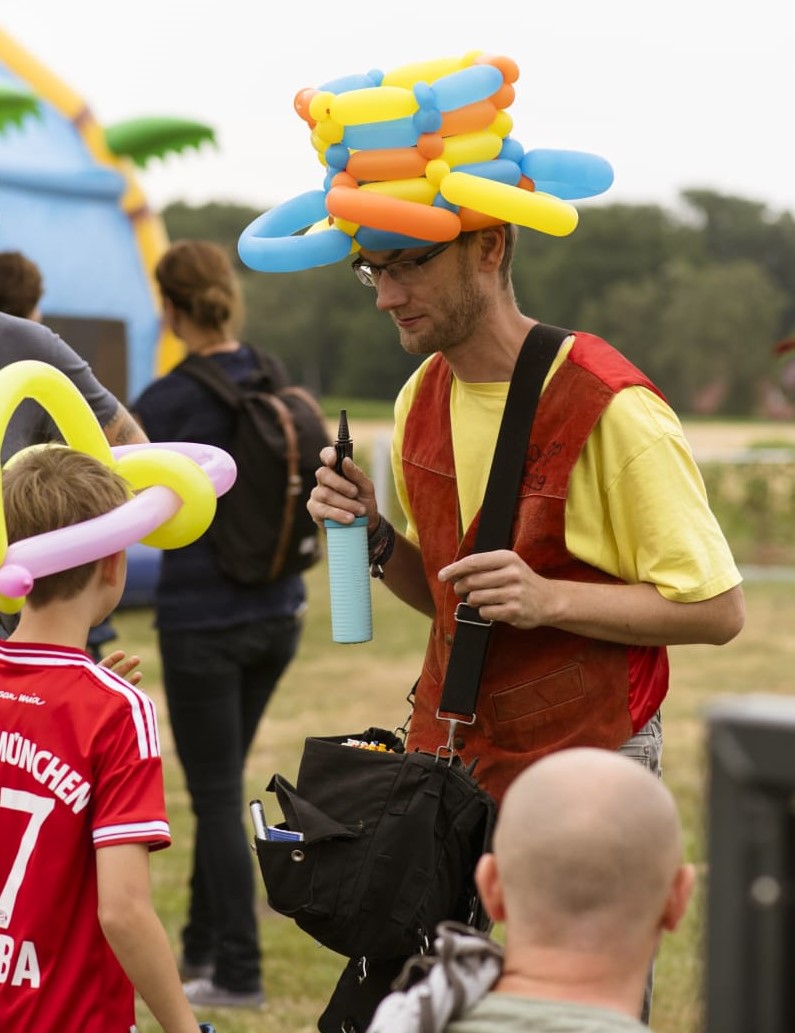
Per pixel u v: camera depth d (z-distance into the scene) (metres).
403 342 2.82
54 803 2.35
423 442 2.96
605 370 2.73
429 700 2.94
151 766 2.36
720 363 71.06
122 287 12.60
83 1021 2.36
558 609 2.65
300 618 4.65
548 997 1.81
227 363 4.55
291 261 2.78
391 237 2.70
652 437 2.69
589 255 75.19
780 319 73.81
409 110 2.68
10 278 4.31
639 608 2.68
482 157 2.74
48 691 2.39
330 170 2.79
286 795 2.64
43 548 2.38
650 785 1.88
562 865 1.81
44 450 2.57
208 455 2.88
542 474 2.74
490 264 2.78
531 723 2.77
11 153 11.97
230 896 4.48
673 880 1.87
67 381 2.66
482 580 2.61
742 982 1.19
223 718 4.47
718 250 84.62
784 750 1.17
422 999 1.81
